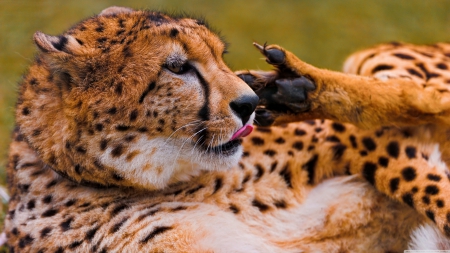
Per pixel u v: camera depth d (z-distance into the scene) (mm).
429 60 12297
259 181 10203
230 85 9141
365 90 10312
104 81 8938
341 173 10578
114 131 8961
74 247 9133
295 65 10336
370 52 13031
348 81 10367
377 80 10570
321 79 10320
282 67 10398
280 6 27188
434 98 10188
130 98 8938
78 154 9055
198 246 9023
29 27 22875
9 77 19078
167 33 9133
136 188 9531
